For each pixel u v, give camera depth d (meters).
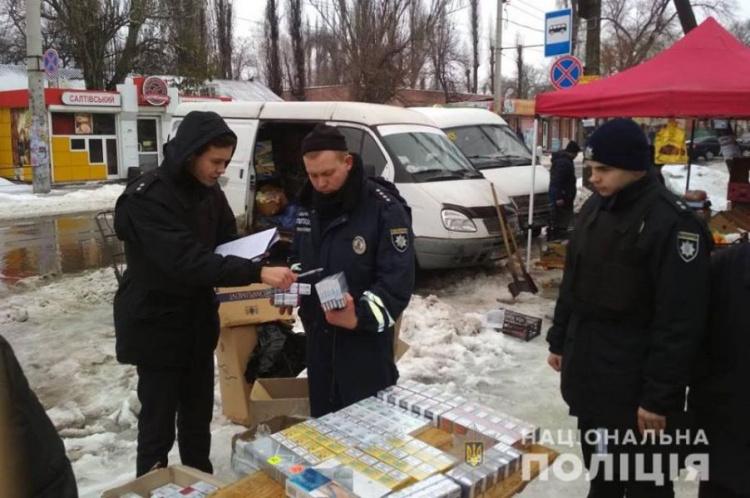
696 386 2.40
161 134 24.44
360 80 25.91
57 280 8.57
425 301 6.80
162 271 2.73
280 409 3.74
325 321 2.87
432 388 2.63
